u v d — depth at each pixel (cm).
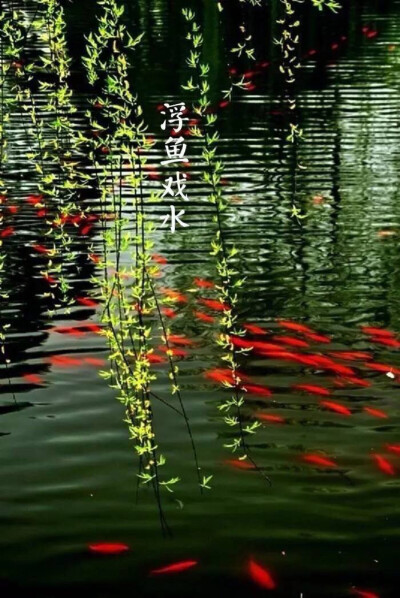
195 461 469
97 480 452
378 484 446
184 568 381
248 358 593
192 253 815
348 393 544
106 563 386
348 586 369
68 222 908
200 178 1068
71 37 2041
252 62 1864
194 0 2756
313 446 483
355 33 2212
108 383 558
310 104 1478
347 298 705
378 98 1509
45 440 490
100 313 671
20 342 618
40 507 429
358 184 1038
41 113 1371
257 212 941
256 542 400
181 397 539
